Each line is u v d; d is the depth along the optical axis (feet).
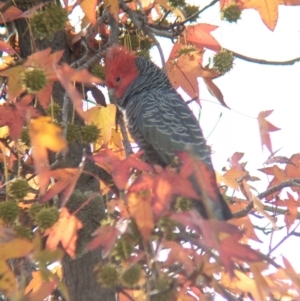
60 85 31.22
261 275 22.34
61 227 24.53
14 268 27.14
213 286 22.57
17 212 24.59
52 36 29.60
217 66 29.89
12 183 25.16
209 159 31.83
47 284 22.50
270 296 23.91
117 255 23.48
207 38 30.09
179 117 33.09
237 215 28.04
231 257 20.24
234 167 30.48
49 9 27.32
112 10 28.30
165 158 32.48
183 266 22.95
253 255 20.24
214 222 19.47
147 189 21.79
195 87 30.60
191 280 22.68
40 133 20.54
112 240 21.88
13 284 22.62
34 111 24.43
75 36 31.68
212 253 22.35
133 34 33.53
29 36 31.30
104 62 33.58
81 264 30.42
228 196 31.14
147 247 23.17
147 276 23.75
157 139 32.71
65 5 28.37
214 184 22.45
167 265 22.20
